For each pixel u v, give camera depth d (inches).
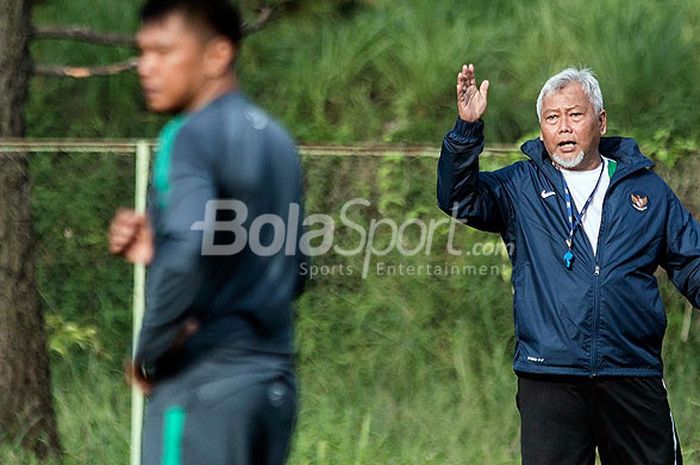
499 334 919.7
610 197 700.7
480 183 718.5
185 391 485.1
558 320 692.1
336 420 894.4
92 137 1299.2
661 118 1246.9
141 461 510.6
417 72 1344.7
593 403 698.2
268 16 1061.8
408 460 890.7
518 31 1387.8
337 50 1370.6
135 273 809.5
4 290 860.6
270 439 494.6
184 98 500.4
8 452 855.7
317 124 1315.2
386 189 908.0
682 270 710.5
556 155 703.7
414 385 907.4
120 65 944.9
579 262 694.5
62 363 885.8
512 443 906.1
